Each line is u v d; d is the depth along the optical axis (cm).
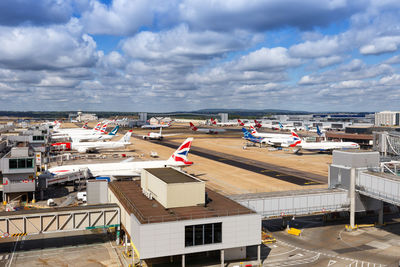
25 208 7831
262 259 5425
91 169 10375
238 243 4881
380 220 7156
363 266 5175
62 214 5338
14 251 5656
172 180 5409
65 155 16600
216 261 5250
